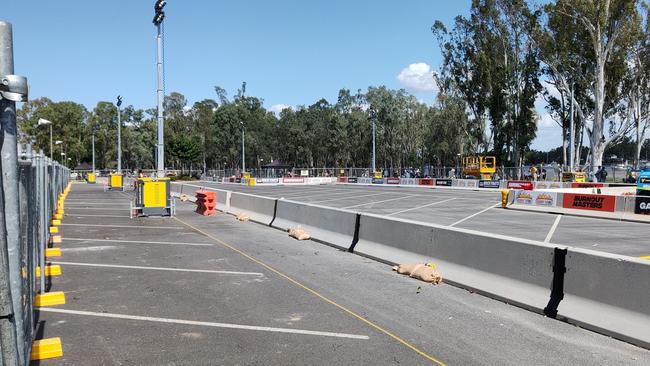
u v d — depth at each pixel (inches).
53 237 518.9
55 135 4559.5
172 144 3754.9
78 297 302.4
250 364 203.3
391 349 221.6
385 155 3875.5
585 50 2146.9
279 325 253.0
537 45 2214.6
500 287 306.3
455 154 3004.4
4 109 145.8
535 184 1694.1
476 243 331.9
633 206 777.6
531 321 263.7
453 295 315.3
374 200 1237.7
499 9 2374.5
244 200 770.2
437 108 3309.5
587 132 2178.9
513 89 2406.5
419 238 385.4
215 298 302.2
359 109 4124.0
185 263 409.1
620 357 215.2
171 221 716.0
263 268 391.5
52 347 210.7
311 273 375.2
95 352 214.7
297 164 4330.7
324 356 212.7
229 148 4124.0
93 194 1437.0
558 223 746.2
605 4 1941.4
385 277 363.9
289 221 608.7
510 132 2394.2
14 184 153.6
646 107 2406.5
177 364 202.4
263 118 4665.4
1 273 131.3
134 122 5118.1
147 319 261.0
